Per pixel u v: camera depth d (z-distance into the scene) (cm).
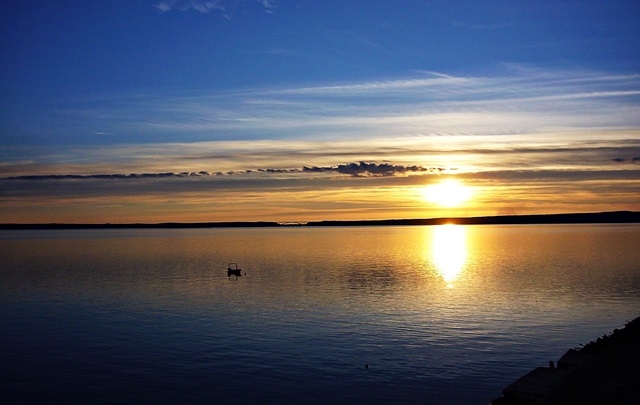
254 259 12888
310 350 4138
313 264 11388
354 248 17762
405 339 4444
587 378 2673
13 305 6228
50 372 3700
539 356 3941
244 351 4138
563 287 7312
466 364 3766
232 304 6188
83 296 6856
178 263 11788
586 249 15162
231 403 3131
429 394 3225
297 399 3177
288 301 6362
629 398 2281
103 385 3444
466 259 12450
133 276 9138
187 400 3181
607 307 5772
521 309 5706
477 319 5209
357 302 6259
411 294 6856
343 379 3494
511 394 2711
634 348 2873
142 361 3912
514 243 19862
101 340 4509
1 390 3375
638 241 19212
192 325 5047
